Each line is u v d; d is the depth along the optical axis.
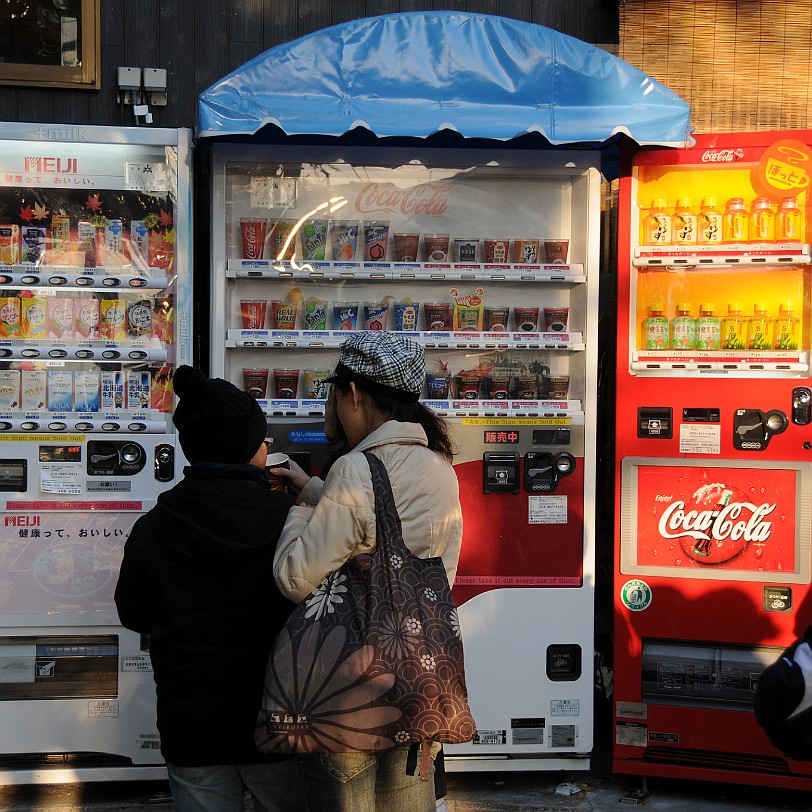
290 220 3.42
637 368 3.38
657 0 4.21
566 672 3.40
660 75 4.22
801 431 3.30
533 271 3.36
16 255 3.24
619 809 3.30
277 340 3.31
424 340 3.35
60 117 4.21
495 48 3.11
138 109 4.05
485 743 3.36
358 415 1.98
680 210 3.40
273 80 3.03
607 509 4.13
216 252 3.28
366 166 3.33
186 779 1.93
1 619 3.20
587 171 3.37
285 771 1.98
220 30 4.25
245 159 3.26
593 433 3.39
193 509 1.89
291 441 3.32
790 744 1.82
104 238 3.30
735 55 4.22
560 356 3.54
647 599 3.40
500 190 3.55
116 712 3.24
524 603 3.37
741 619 3.35
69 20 4.15
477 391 3.44
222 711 1.87
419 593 1.78
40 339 3.24
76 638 3.26
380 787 1.91
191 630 1.87
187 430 1.95
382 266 3.33
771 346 3.39
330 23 4.30
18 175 3.22
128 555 1.96
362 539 1.80
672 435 3.37
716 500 3.36
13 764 3.24
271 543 1.90
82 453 3.21
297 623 1.76
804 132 3.28
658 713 3.38
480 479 3.36
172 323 3.31
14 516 3.20
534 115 3.07
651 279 3.58
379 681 1.72
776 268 3.52
